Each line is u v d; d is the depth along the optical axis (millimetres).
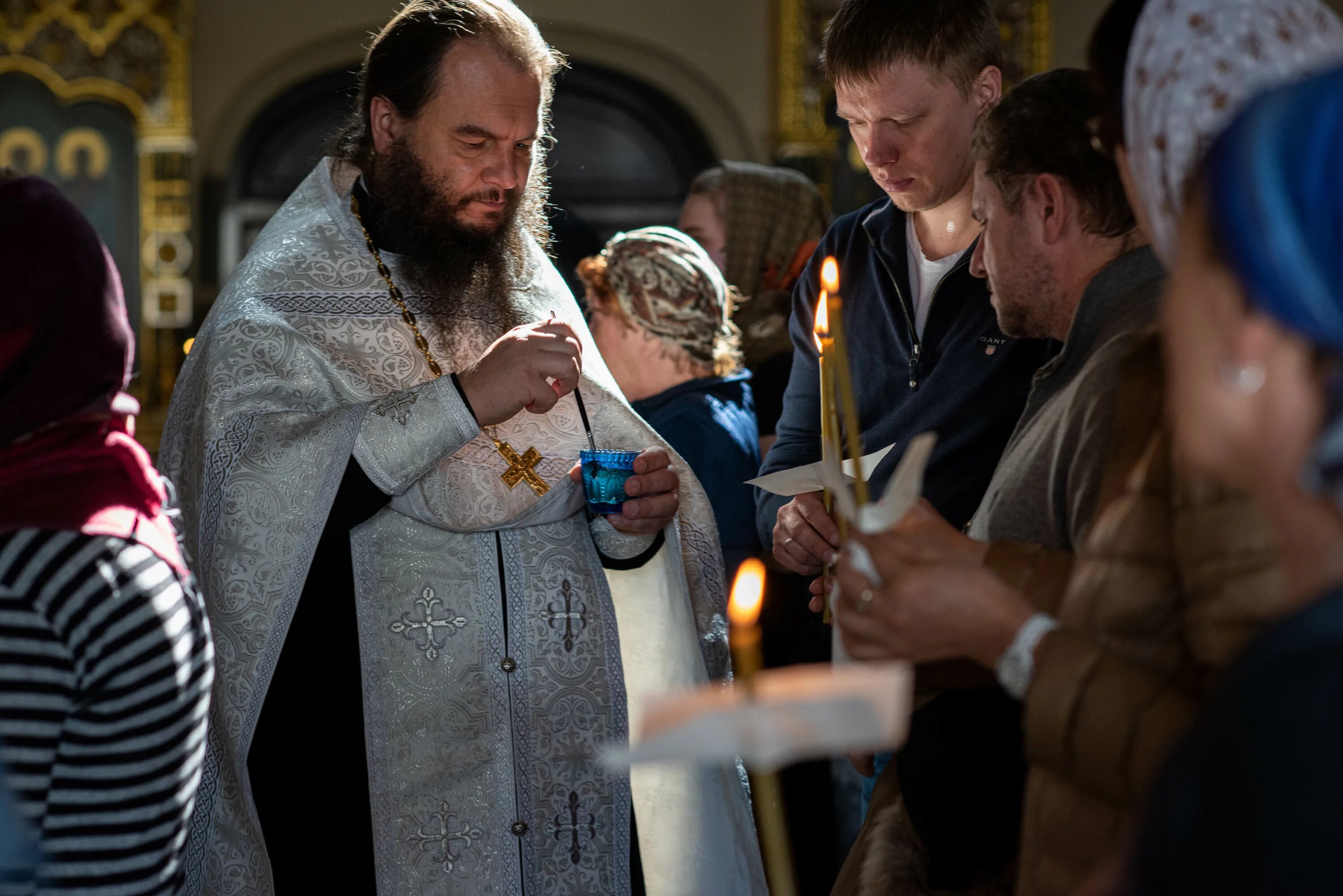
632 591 2422
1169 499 1235
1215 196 835
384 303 2342
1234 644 1107
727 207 3678
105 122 10000
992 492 1662
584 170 10703
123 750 1459
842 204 10344
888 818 1699
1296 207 795
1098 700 1160
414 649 2230
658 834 2352
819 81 10289
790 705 820
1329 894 725
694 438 2904
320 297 2324
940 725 1609
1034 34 9961
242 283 2346
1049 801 1268
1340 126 801
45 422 1476
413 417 2170
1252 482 859
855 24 2377
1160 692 1147
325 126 10523
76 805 1449
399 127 2328
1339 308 782
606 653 2324
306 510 2170
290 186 10492
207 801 2186
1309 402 811
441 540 2266
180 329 10047
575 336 2217
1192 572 1158
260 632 2164
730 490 2893
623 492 2275
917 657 1271
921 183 2371
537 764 2268
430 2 2344
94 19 9930
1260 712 768
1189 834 787
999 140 1634
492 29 2312
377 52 2363
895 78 2326
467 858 2227
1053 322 1660
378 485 2176
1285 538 857
